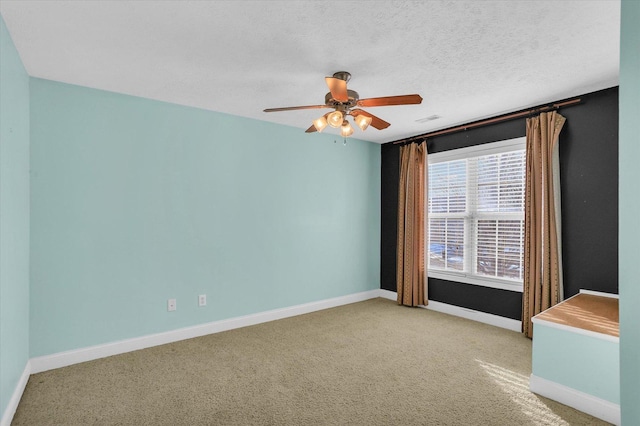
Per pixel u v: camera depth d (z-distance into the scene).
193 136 3.61
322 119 2.75
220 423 2.11
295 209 4.44
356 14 1.98
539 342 2.47
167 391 2.48
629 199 1.15
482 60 2.55
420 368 2.87
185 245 3.55
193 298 3.60
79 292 2.97
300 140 4.49
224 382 2.62
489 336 3.62
